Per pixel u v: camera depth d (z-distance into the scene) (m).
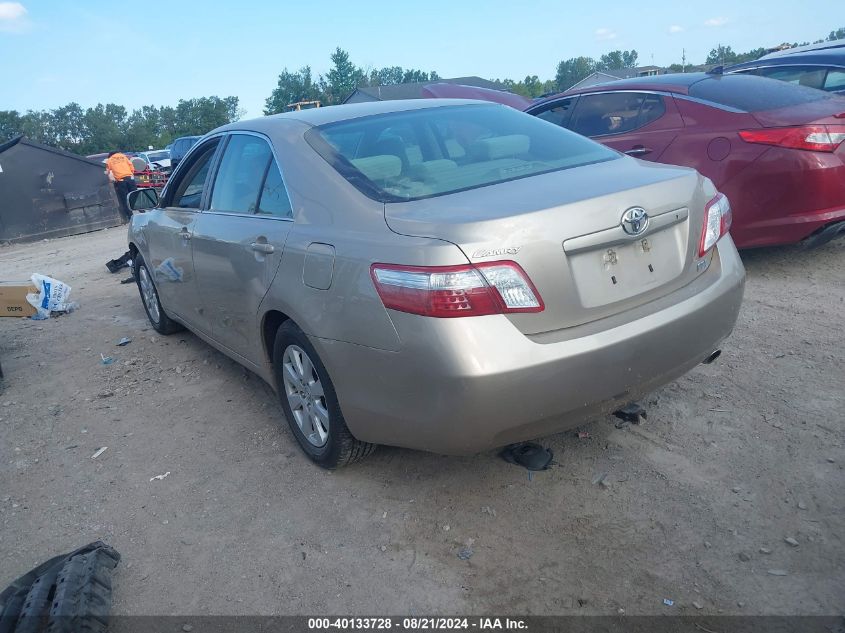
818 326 4.51
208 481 3.42
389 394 2.70
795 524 2.71
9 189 13.87
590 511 2.90
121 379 4.91
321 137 3.45
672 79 6.19
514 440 2.66
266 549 2.86
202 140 4.56
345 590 2.59
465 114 3.79
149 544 2.96
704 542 2.66
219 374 4.82
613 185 2.80
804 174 5.09
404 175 3.12
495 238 2.47
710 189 3.17
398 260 2.57
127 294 7.66
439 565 2.67
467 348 2.44
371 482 3.26
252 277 3.50
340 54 83.00
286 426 3.92
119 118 113.38
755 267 5.88
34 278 6.71
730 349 4.30
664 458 3.22
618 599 2.43
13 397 4.75
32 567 2.88
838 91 7.39
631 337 2.66
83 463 3.72
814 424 3.37
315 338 2.97
